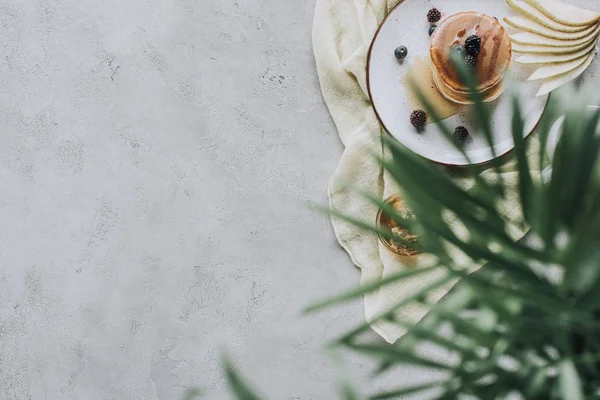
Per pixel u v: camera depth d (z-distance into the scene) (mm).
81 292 1610
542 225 655
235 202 1590
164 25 1592
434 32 1479
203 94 1592
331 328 1570
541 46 1486
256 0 1572
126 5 1596
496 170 702
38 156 1618
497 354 707
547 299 675
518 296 687
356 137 1547
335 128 1572
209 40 1585
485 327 705
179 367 1596
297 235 1579
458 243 689
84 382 1609
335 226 1562
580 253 637
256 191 1586
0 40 1616
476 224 686
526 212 680
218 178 1593
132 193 1604
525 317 725
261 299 1583
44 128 1616
